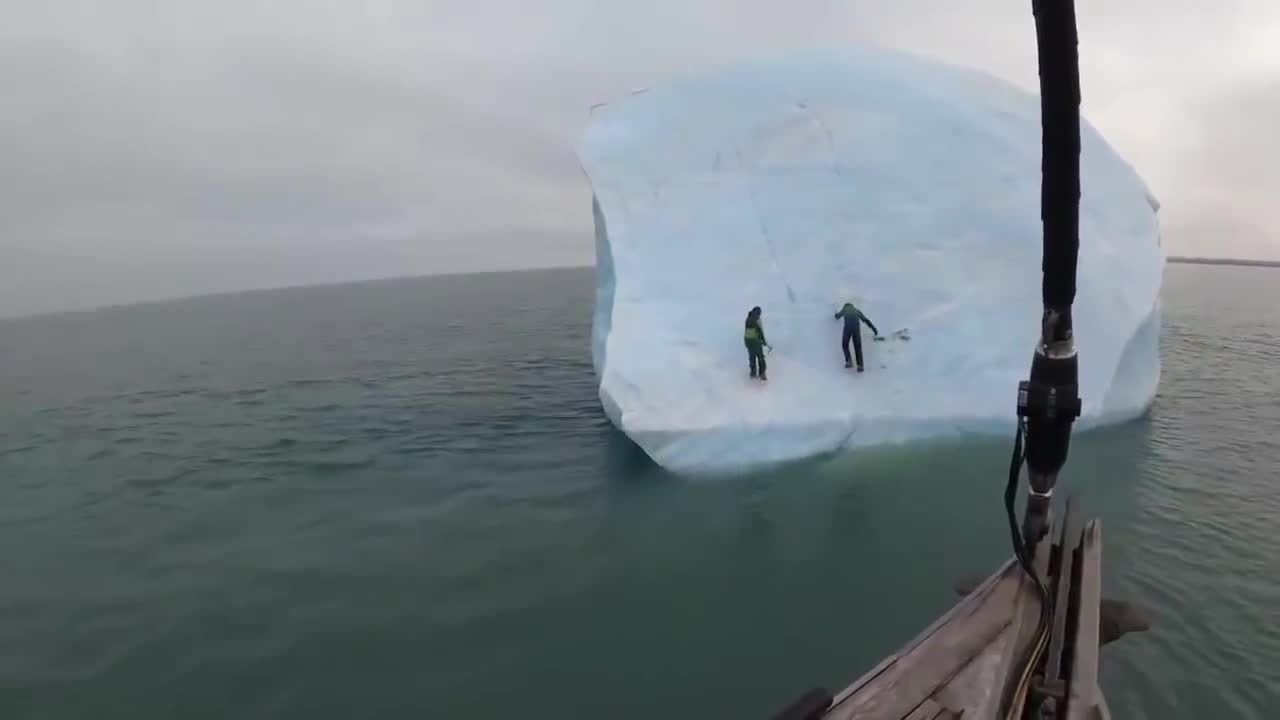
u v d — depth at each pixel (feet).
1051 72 8.40
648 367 34.71
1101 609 13.74
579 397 53.26
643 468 34.47
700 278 38.01
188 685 19.25
